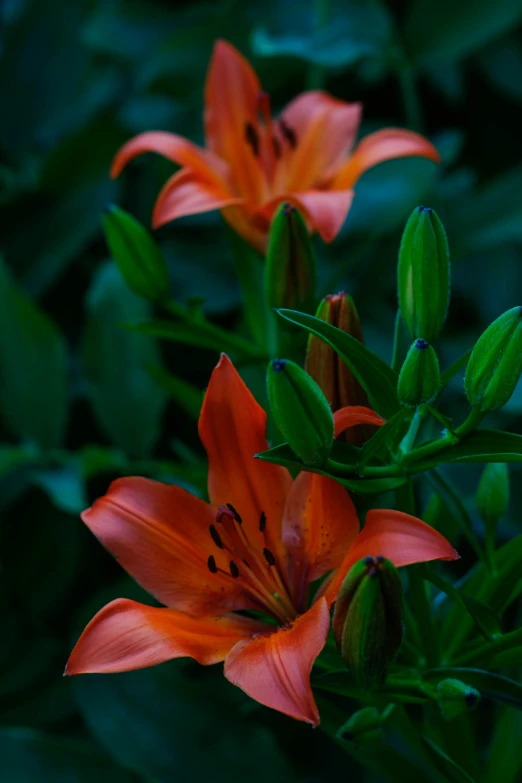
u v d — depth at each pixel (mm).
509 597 742
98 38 1030
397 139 860
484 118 1053
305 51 964
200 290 1001
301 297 780
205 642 715
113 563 987
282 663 670
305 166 908
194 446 1007
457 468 938
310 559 734
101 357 948
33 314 939
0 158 1040
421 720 722
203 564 734
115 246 827
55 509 959
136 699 896
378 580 664
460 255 980
